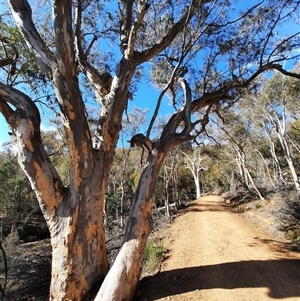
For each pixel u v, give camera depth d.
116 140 6.40
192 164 37.81
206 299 5.15
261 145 29.98
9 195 24.64
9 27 6.41
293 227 10.56
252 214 15.85
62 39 4.78
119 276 4.92
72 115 5.18
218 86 9.62
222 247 8.96
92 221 5.36
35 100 7.78
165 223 18.25
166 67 10.84
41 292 8.01
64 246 5.08
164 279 6.39
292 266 6.65
